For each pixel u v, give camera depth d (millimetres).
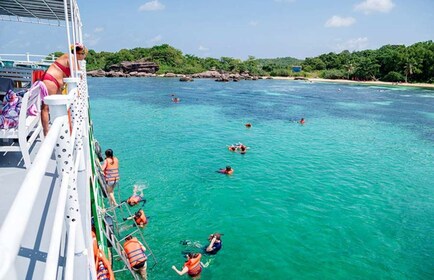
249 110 41219
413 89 82812
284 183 17281
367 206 14836
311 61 140250
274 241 11875
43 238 3520
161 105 43188
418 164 21109
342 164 20766
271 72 124562
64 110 2906
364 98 58656
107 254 8320
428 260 11000
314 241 11930
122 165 19438
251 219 13398
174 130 29016
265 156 21984
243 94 59625
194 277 9898
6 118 5934
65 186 2670
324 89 76688
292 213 13961
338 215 13883
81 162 5027
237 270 10305
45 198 4414
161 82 82688
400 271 10398
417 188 17094
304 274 10172
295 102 50438
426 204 15203
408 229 12914
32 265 3074
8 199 4457
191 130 29219
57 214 2242
